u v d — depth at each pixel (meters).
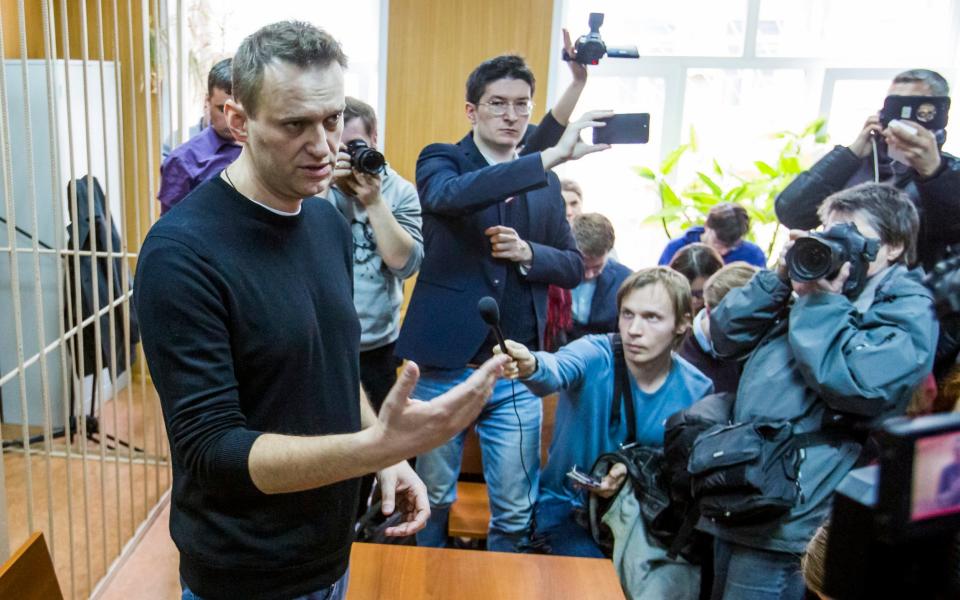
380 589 1.42
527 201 2.03
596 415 1.95
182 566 1.12
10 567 1.08
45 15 1.81
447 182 1.92
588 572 1.50
